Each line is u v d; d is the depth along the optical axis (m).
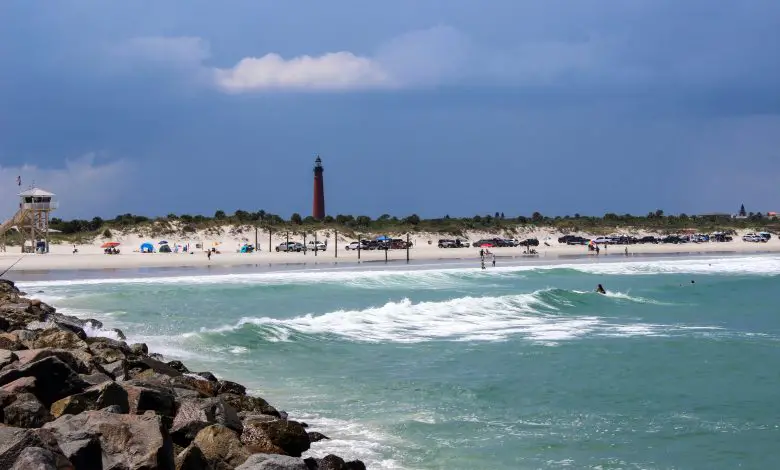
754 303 82.81
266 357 45.69
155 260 160.88
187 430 21.81
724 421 34.00
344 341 52.25
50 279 110.25
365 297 86.81
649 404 36.66
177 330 55.59
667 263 154.50
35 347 31.62
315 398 35.59
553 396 37.69
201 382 29.97
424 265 149.62
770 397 38.38
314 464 22.30
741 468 28.09
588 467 27.52
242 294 87.50
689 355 48.97
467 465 26.88
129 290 89.81
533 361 46.25
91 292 86.81
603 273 130.62
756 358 48.03
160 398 23.45
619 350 50.34
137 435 18.48
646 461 28.45
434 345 51.56
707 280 115.94
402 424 31.53
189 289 91.81
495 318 66.06
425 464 26.67
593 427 32.50
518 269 133.75
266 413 28.75
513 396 37.38
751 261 163.12
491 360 46.41
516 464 27.33
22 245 183.88
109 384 22.34
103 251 199.62
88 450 17.41
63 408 21.48
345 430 30.27
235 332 52.09
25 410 19.80
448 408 34.62
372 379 40.25
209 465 19.64
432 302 76.12
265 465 18.70
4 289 66.56
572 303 77.44
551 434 31.23
